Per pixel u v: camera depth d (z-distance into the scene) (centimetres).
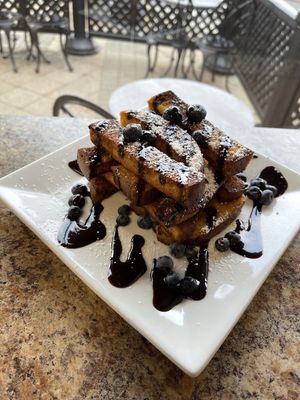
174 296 20
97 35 121
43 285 21
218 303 20
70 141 33
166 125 26
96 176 25
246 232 25
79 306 21
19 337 19
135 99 58
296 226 26
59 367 18
